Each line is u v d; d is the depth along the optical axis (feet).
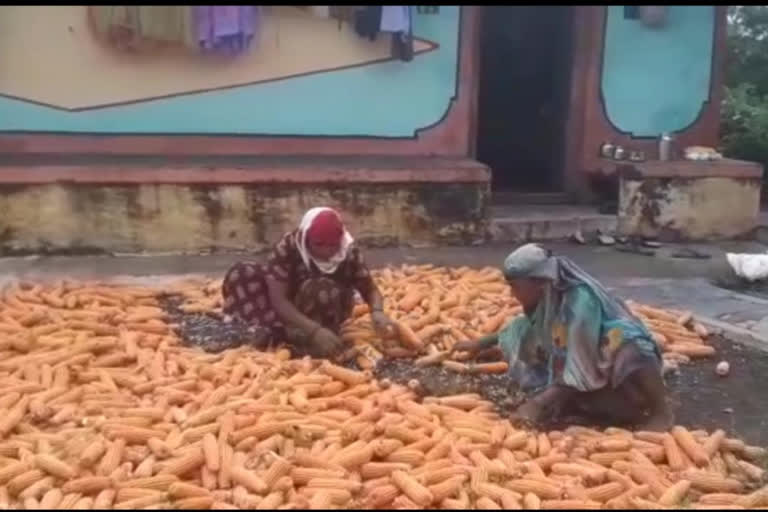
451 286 20.66
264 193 25.41
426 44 28.55
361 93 28.17
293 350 16.29
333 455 11.55
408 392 14.07
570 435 12.76
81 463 11.18
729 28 42.29
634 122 31.50
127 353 15.47
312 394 13.84
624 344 13.15
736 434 13.88
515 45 33.40
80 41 25.40
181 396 13.41
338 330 16.67
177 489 10.68
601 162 30.76
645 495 11.25
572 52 31.09
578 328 13.11
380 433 12.24
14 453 11.71
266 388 13.78
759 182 29.94
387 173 26.30
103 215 24.35
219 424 12.21
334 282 16.14
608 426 13.67
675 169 28.94
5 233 23.79
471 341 16.10
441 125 29.12
